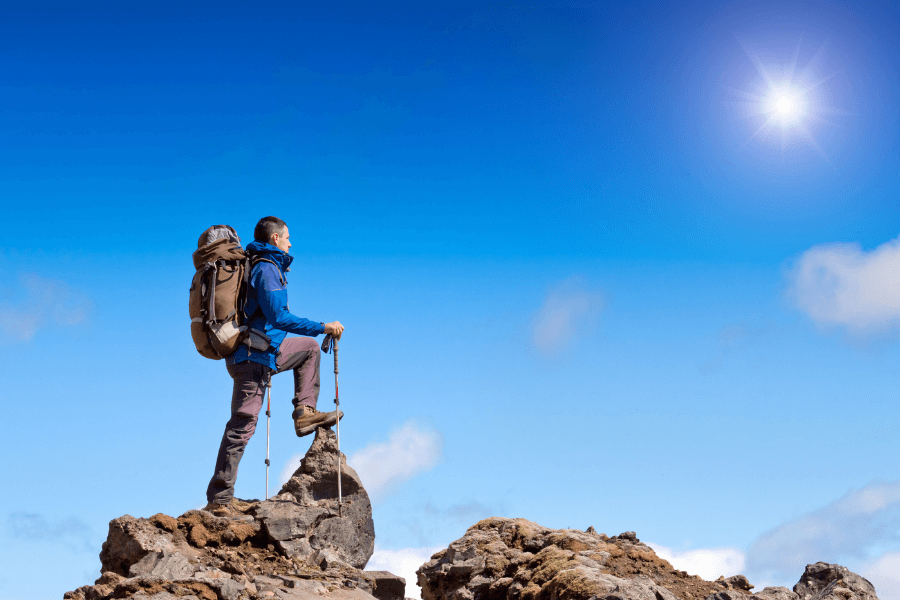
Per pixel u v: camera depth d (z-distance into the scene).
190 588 7.64
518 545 10.36
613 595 7.43
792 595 8.44
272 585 8.38
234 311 9.67
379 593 9.48
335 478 10.23
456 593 9.66
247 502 9.90
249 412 9.73
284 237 10.34
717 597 8.07
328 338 10.52
